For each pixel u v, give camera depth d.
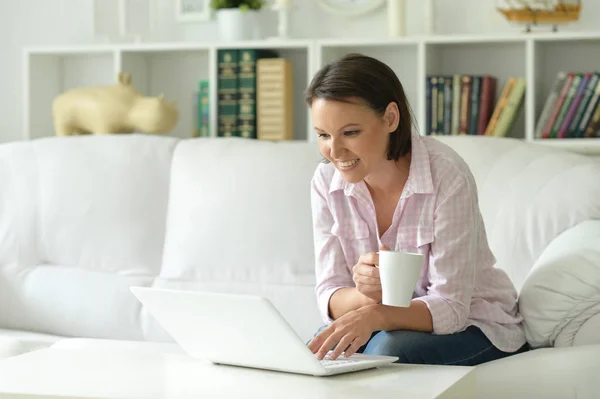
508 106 3.34
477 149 2.48
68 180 2.92
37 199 2.94
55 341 2.59
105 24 3.86
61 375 1.42
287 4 3.60
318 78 1.66
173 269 2.73
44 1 4.07
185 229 2.74
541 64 3.46
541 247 2.15
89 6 4.03
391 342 1.68
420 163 1.78
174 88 3.94
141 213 2.84
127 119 3.55
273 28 3.82
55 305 2.81
